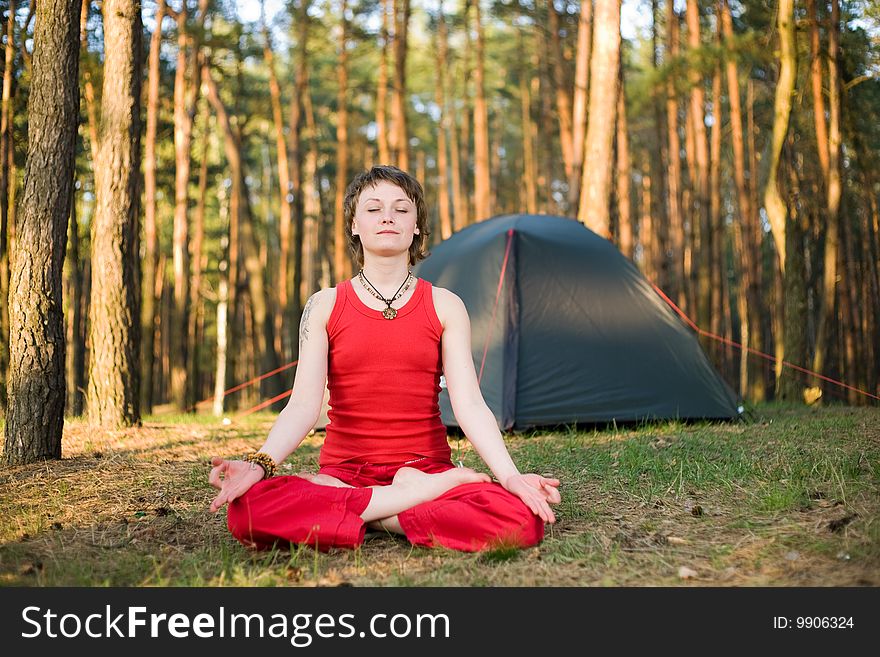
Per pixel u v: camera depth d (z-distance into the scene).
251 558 3.07
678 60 12.98
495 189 31.61
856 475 3.91
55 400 5.25
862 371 17.78
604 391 6.86
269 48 20.00
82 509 3.95
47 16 5.13
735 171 16.14
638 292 7.40
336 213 19.48
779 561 2.77
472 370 3.41
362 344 3.33
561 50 19.27
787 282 10.90
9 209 10.45
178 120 16.81
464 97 25.45
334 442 3.44
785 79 9.79
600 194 9.08
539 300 7.13
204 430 7.36
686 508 3.60
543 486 3.12
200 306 22.34
